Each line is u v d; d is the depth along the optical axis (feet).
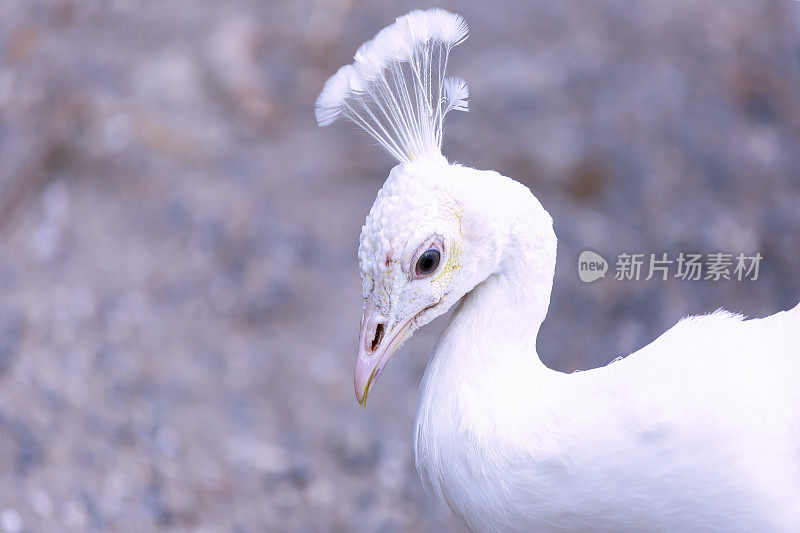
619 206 39.32
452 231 14.98
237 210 37.19
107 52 41.39
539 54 45.78
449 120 41.29
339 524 27.43
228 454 28.63
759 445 14.28
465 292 15.49
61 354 30.07
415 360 33.01
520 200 15.35
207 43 43.16
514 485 14.67
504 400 15.07
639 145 41.81
